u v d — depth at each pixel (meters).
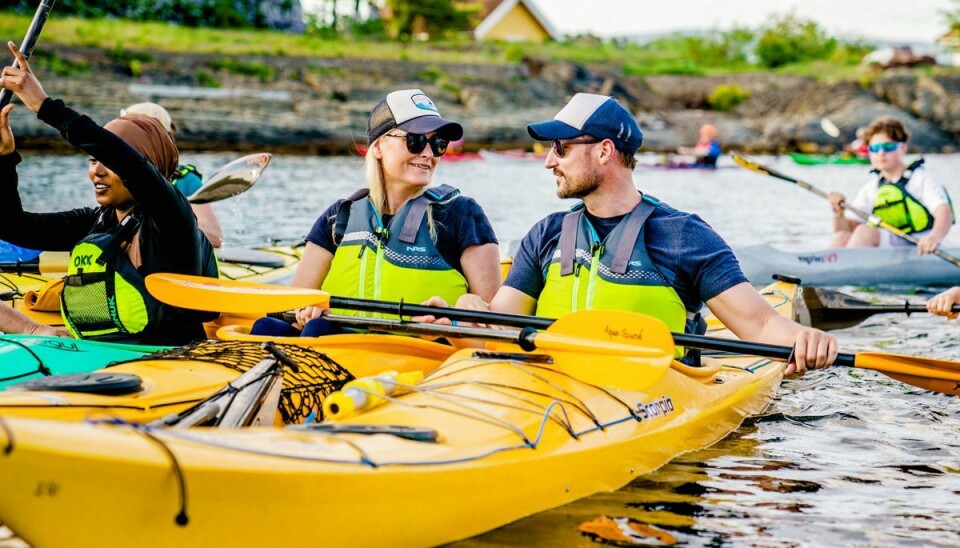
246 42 30.89
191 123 23.25
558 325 3.74
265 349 3.33
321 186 15.77
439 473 2.95
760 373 4.98
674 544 3.26
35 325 4.40
